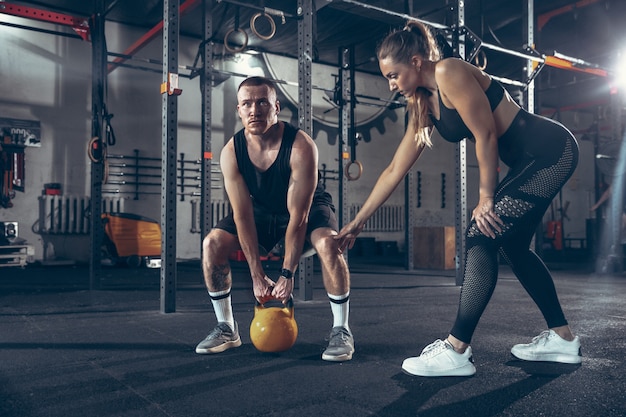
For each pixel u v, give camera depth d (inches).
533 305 113.6
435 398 50.0
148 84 283.9
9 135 246.2
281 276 65.4
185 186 290.0
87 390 53.0
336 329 68.1
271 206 70.5
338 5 156.3
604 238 218.1
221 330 71.7
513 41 278.2
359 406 47.9
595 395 50.6
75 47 264.7
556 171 56.6
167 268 106.3
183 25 277.3
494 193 55.8
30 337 80.9
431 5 229.3
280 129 66.9
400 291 144.7
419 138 61.6
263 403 48.9
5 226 237.1
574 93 380.5
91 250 147.6
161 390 53.0
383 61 56.7
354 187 352.5
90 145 147.4
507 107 57.7
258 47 293.7
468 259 57.6
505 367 61.2
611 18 242.4
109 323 93.8
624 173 209.3
